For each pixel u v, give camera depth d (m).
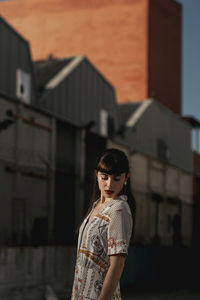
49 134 20.48
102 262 2.90
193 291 19.55
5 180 17.55
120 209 2.94
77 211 21.64
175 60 44.97
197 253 25.56
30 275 13.91
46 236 19.44
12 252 13.12
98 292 2.87
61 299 15.38
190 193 36.53
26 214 18.53
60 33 43.38
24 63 20.09
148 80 41.06
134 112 30.67
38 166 19.42
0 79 18.56
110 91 27.38
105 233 2.91
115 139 27.27
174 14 44.78
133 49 41.44
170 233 28.62
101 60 42.19
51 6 43.75
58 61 25.59
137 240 25.48
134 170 27.88
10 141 17.98
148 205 28.14
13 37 19.38
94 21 42.59
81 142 22.81
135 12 41.59
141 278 20.25
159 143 32.62
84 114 24.44
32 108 19.45
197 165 40.50
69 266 16.05
